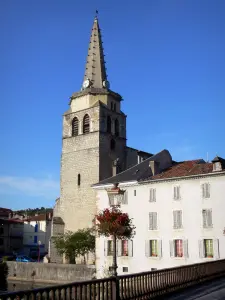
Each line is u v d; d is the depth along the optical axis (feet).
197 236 112.68
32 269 151.23
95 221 130.62
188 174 118.01
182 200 117.80
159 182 123.65
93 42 189.57
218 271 70.69
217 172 111.65
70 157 173.47
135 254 123.44
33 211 349.41
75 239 148.66
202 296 50.96
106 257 129.08
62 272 141.69
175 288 54.24
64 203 169.78
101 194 137.08
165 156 146.82
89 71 184.44
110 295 40.19
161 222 120.47
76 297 35.65
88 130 171.22
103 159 164.96
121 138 177.06
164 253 117.91
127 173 141.28
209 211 111.96
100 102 169.99
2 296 28.43
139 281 46.03
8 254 223.92
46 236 235.61
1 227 231.30
